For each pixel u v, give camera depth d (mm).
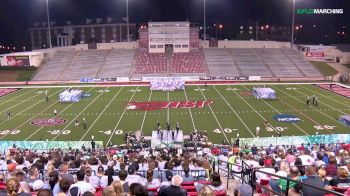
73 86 65438
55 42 127562
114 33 125938
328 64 79312
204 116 42250
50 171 11867
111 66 77000
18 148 28344
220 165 19438
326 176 11648
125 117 42219
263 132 36000
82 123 39844
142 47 83188
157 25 80562
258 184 10844
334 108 45500
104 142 33375
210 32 116750
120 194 7477
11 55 77938
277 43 84312
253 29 115750
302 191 7738
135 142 31969
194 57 79875
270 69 75875
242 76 72125
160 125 38625
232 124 38844
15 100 52812
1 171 15672
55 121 40812
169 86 59750
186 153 22172
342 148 25391
